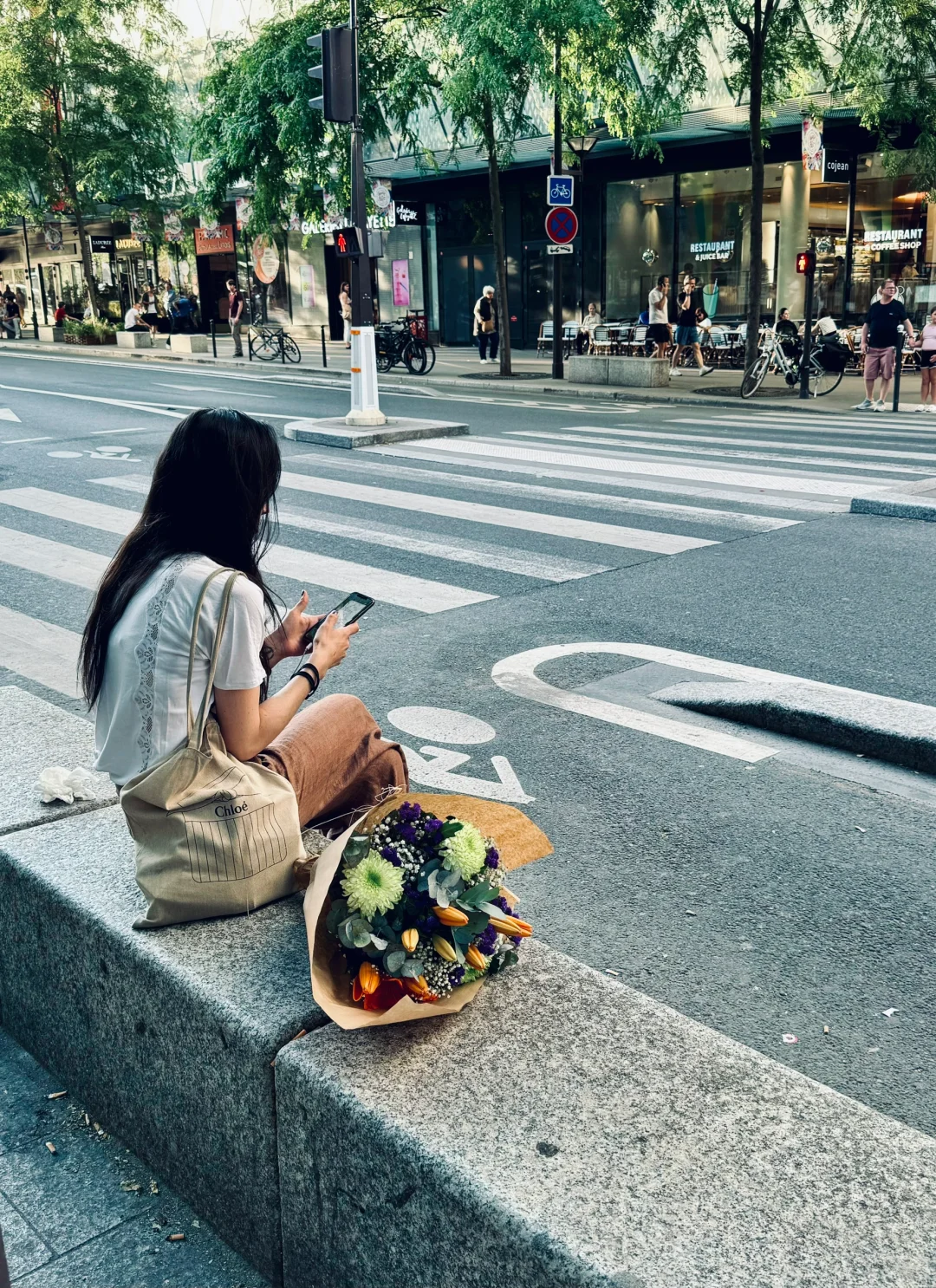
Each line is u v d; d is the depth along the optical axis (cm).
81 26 3441
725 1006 321
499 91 1920
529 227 3188
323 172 2169
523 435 1557
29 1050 299
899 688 582
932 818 443
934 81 2008
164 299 4369
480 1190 176
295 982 229
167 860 246
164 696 239
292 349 2948
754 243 2027
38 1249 235
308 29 2073
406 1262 192
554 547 905
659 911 373
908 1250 165
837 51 2012
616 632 687
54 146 3600
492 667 625
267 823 252
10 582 816
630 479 1202
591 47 1973
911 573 810
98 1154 263
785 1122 192
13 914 286
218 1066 225
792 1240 166
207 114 2309
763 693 552
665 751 511
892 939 356
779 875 397
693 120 2498
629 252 2958
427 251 3506
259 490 251
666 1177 179
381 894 212
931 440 1483
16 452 1452
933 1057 300
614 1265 162
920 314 2464
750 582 791
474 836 223
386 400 2070
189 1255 233
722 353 2606
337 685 602
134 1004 246
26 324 5216
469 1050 211
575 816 443
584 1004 227
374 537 951
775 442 1473
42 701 420
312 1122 204
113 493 1167
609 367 2248
